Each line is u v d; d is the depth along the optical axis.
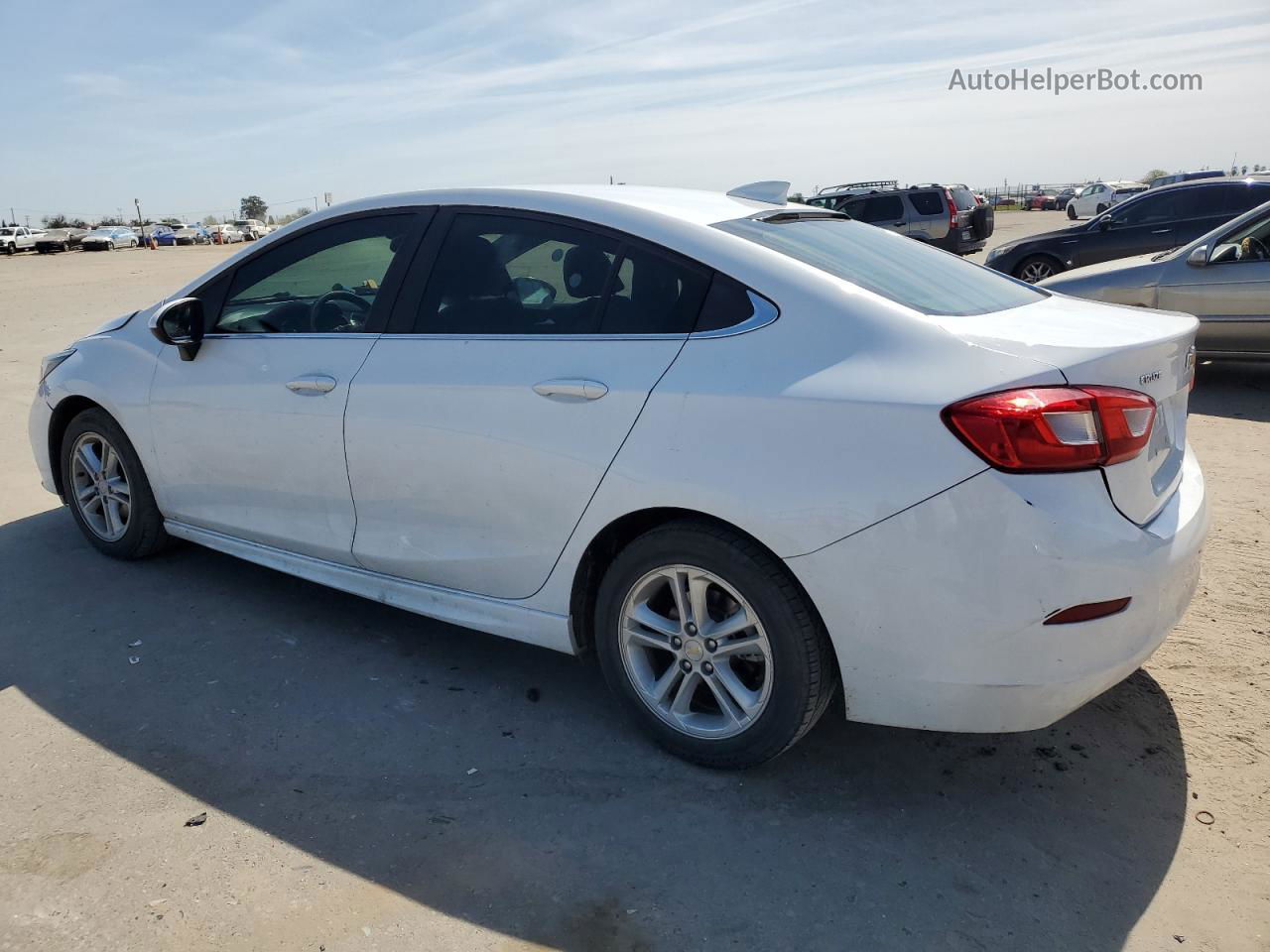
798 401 2.54
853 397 2.48
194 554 4.69
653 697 2.98
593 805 2.79
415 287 3.38
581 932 2.31
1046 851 2.58
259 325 3.85
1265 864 2.51
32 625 3.94
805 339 2.63
